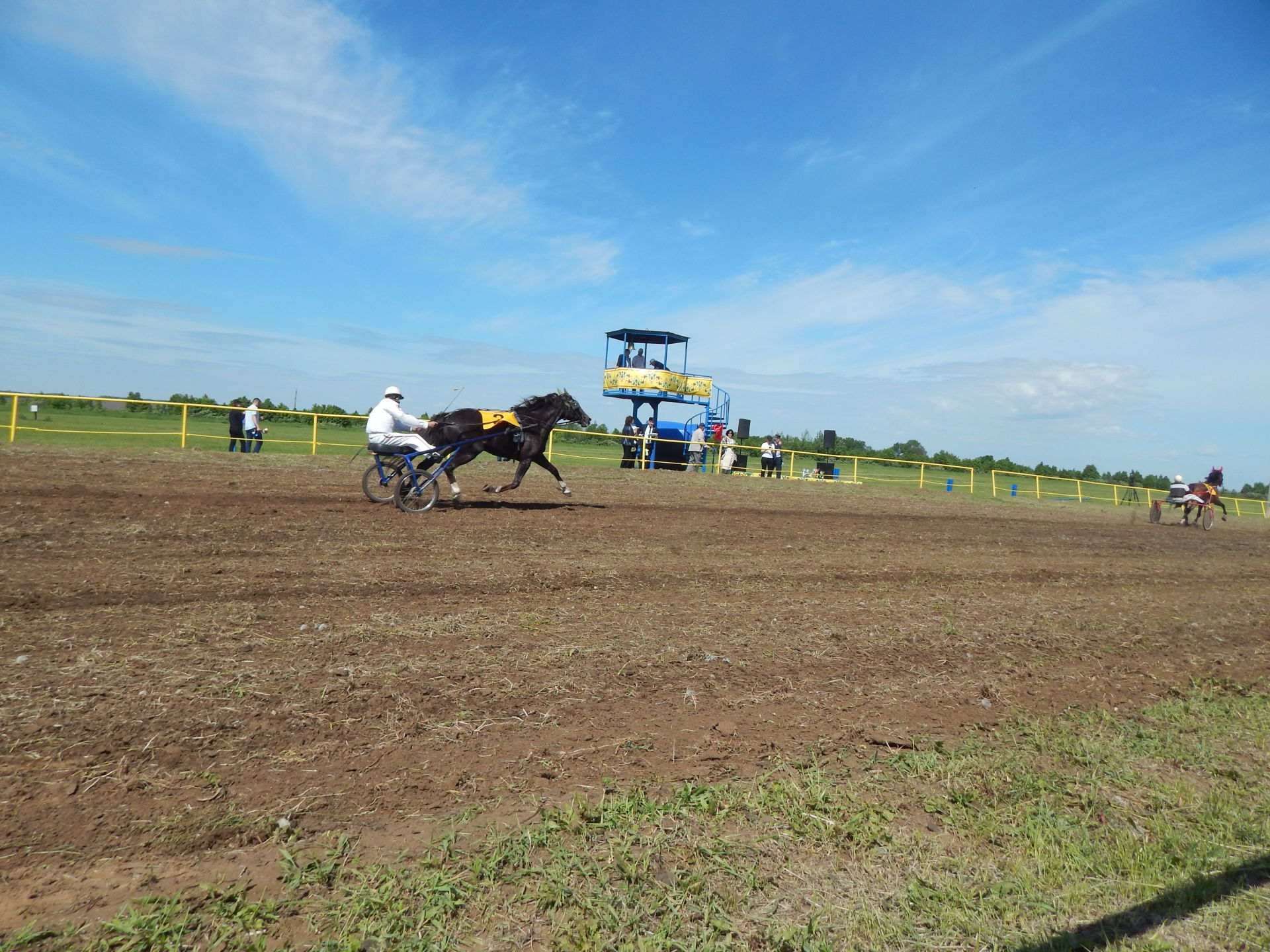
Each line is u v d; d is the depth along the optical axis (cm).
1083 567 1331
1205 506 2417
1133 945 309
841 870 351
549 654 610
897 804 413
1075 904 334
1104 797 434
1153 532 2147
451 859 334
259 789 381
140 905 291
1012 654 721
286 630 622
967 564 1249
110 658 529
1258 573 1435
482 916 301
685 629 713
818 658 657
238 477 1585
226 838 339
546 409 1425
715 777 429
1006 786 440
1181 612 980
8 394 1897
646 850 353
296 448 2788
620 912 310
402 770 412
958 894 333
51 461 1581
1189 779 471
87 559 823
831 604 868
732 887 332
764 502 1934
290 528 1077
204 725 440
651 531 1300
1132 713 582
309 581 789
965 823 396
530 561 973
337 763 413
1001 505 2658
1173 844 385
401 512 1284
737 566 1054
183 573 785
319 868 320
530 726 479
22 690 466
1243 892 348
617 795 399
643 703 528
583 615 736
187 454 1903
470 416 1347
